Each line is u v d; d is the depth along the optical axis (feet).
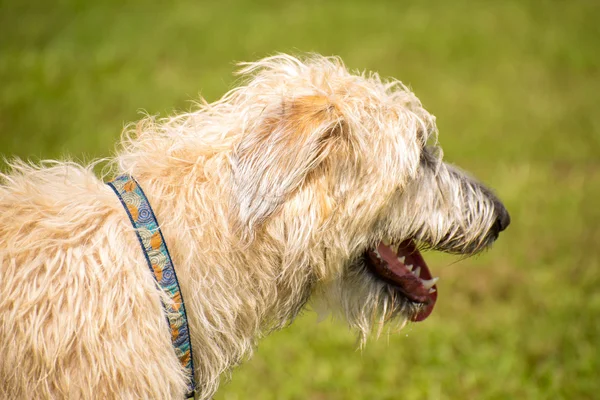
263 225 9.40
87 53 41.55
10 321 8.30
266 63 11.28
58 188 9.41
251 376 16.78
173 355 8.91
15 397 8.37
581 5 58.80
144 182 9.50
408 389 16.34
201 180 9.51
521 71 43.24
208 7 53.83
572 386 16.22
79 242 8.77
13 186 9.51
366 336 11.32
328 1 56.85
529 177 28.86
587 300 20.08
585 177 29.35
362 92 10.30
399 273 11.08
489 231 11.89
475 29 50.83
